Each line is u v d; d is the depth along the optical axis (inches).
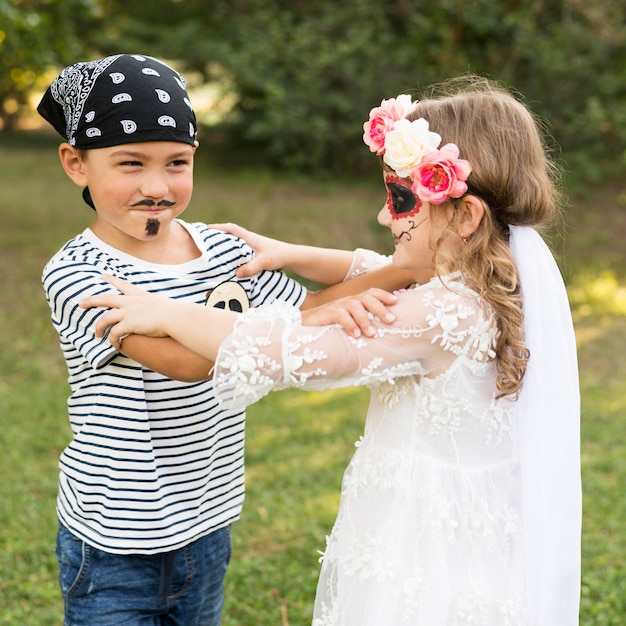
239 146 549.3
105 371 74.4
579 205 406.3
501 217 76.1
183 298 78.7
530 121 76.9
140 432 74.6
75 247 77.1
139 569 77.2
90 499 75.5
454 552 74.2
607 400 210.8
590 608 123.0
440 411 74.4
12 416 188.9
